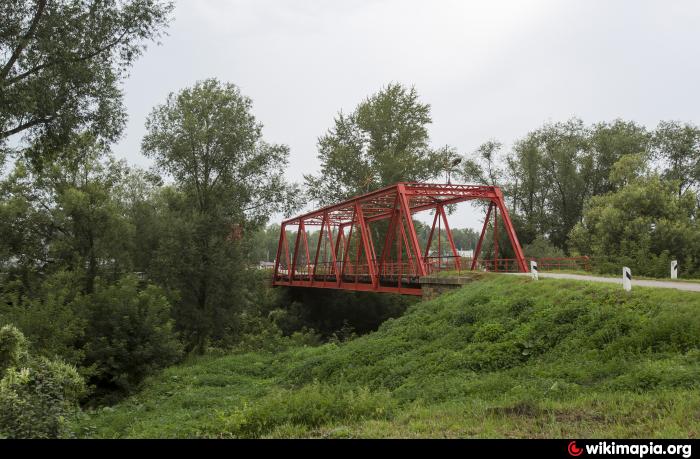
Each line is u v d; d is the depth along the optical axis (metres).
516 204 58.25
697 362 9.52
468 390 11.04
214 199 35.06
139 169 42.09
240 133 34.44
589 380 10.21
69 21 18.48
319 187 55.12
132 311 24.05
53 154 21.28
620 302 13.82
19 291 26.09
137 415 16.06
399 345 17.23
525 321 15.12
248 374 23.53
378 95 54.41
